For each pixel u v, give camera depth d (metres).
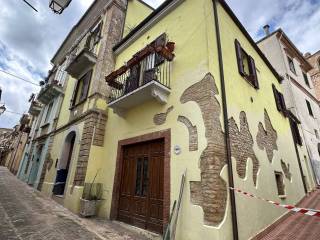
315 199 9.42
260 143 6.73
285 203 7.26
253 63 7.81
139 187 5.90
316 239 4.77
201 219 3.96
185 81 5.50
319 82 19.16
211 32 5.66
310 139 13.90
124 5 11.16
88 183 6.96
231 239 3.93
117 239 4.60
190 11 6.37
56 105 13.62
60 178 9.48
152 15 7.78
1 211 6.20
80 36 14.05
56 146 11.17
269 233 5.37
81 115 8.88
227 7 6.75
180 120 5.20
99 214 6.73
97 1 12.75
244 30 7.79
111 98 7.77
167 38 6.84
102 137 8.06
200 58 5.35
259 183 5.79
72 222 5.70
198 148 4.54
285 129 10.12
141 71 6.86
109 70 9.26
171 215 4.32
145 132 6.14
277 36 14.97
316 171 13.01
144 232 5.06
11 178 17.56
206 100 4.77
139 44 8.34
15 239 4.08
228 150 4.65
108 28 10.02
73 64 10.51
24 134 26.09
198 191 4.23
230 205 4.24
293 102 13.12
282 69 14.10
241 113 5.96
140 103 6.64
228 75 5.81
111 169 7.07
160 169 5.44
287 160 8.95
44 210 6.93
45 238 4.30
